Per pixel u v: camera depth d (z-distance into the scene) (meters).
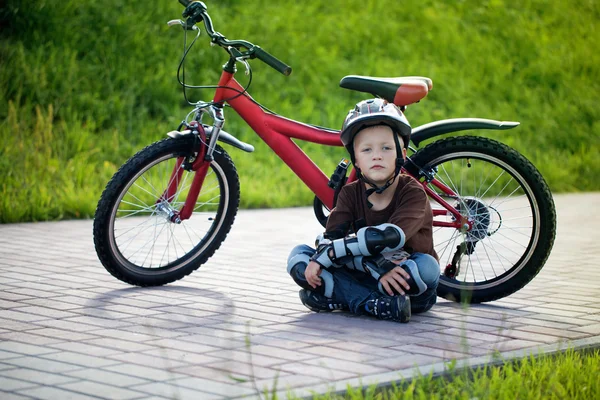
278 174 12.88
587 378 3.91
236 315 5.14
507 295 5.66
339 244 4.98
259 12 16.45
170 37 14.85
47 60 13.32
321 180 5.79
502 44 18.09
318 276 5.12
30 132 11.98
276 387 3.67
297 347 4.39
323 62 15.84
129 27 14.48
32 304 5.33
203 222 7.25
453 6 18.84
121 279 5.93
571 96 17.27
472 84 16.62
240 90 5.92
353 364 4.07
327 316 5.16
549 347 4.43
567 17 19.56
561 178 14.66
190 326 4.83
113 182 5.82
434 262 5.07
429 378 3.73
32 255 7.32
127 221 9.51
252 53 5.77
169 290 5.92
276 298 5.70
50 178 10.82
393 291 5.09
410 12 18.08
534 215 5.61
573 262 7.47
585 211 11.66
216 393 3.59
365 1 18.05
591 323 5.11
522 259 5.63
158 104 13.73
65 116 12.68
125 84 13.71
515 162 5.60
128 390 3.62
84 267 6.77
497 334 4.78
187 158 5.99
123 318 5.00
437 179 5.93
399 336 4.66
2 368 3.92
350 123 5.04
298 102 15.00
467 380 3.74
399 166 5.06
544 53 18.08
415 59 16.70
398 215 5.04
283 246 8.21
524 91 16.95
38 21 13.82
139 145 12.88
